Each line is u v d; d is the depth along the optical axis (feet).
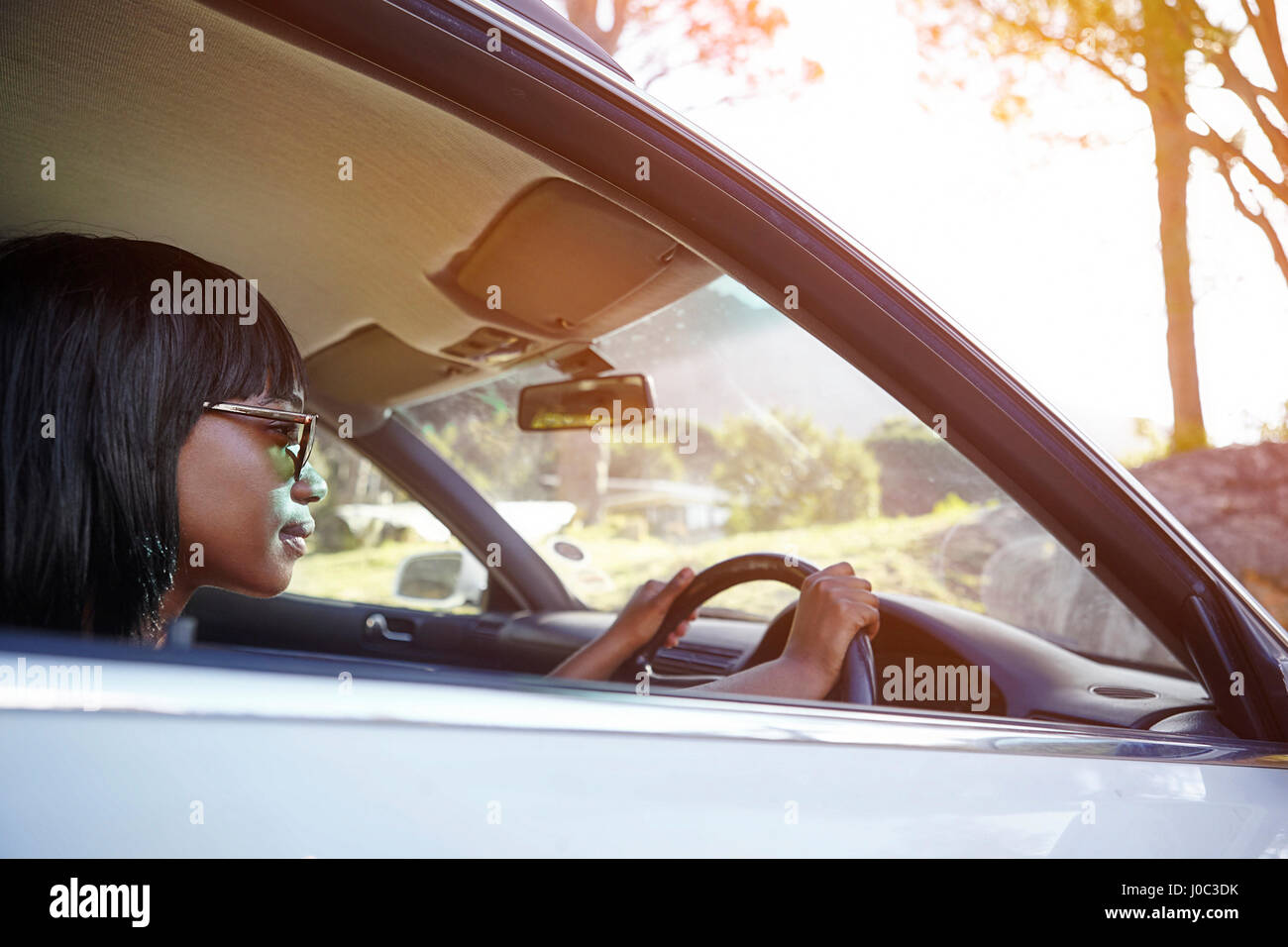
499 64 3.08
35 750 1.96
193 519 3.25
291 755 2.20
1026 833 3.15
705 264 4.88
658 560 22.99
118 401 3.00
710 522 28.60
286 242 5.56
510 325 6.36
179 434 3.15
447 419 8.75
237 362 3.30
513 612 9.09
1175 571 3.90
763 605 7.58
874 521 27.22
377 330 6.91
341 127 4.17
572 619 8.44
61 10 3.56
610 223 4.57
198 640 7.47
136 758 2.04
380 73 3.03
